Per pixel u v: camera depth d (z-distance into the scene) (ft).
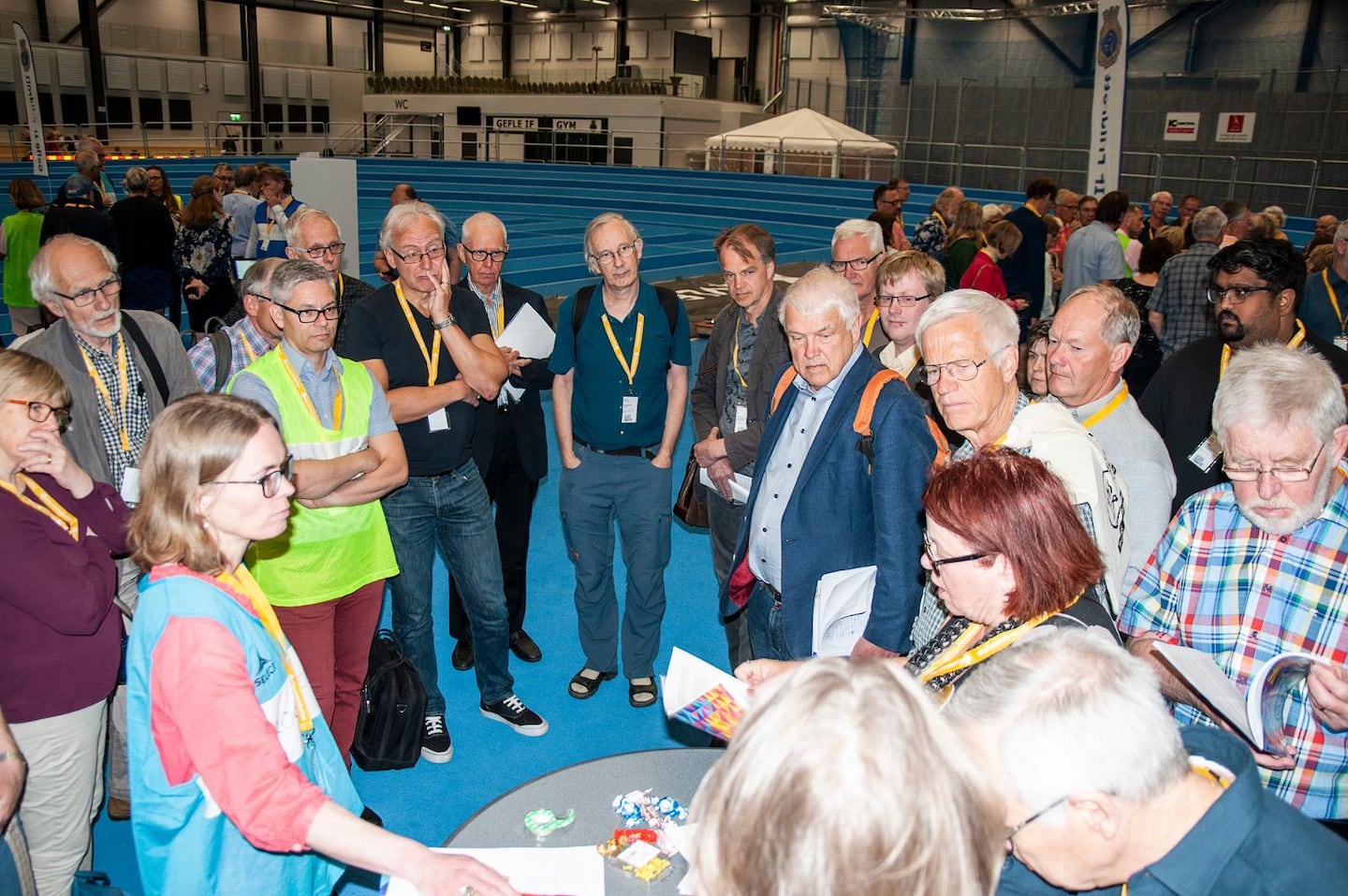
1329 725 5.34
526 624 14.10
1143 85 66.90
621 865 5.43
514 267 49.47
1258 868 3.75
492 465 12.48
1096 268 23.91
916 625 7.78
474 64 126.52
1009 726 3.63
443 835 9.61
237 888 5.40
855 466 7.92
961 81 73.10
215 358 9.91
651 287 11.34
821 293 7.84
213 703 4.99
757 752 3.15
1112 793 3.51
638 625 11.91
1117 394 8.11
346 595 9.25
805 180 74.38
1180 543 6.67
